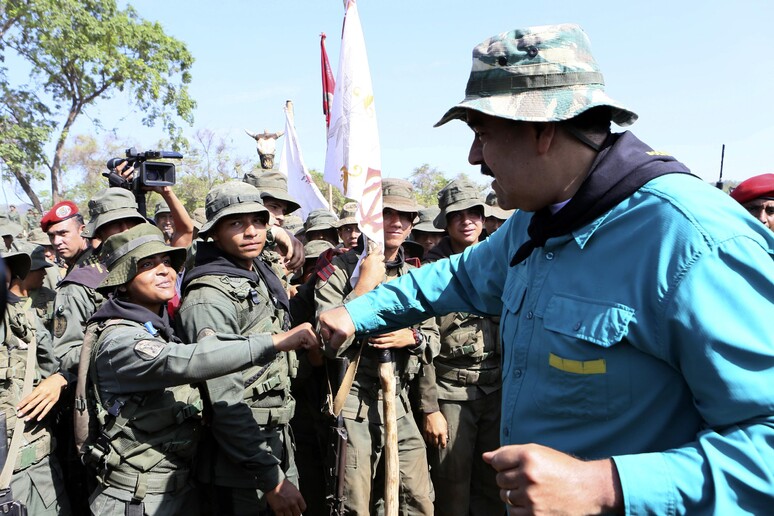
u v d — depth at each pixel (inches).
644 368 56.8
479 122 65.4
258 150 287.4
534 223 68.2
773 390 49.6
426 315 88.9
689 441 56.1
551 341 62.3
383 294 87.7
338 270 149.3
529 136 62.4
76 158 1393.9
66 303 153.8
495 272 83.7
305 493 160.9
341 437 137.3
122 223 165.9
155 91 935.7
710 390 51.9
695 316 52.1
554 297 63.4
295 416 160.1
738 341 50.3
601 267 60.2
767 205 152.7
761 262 52.3
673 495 49.6
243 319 123.6
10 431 126.7
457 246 183.8
